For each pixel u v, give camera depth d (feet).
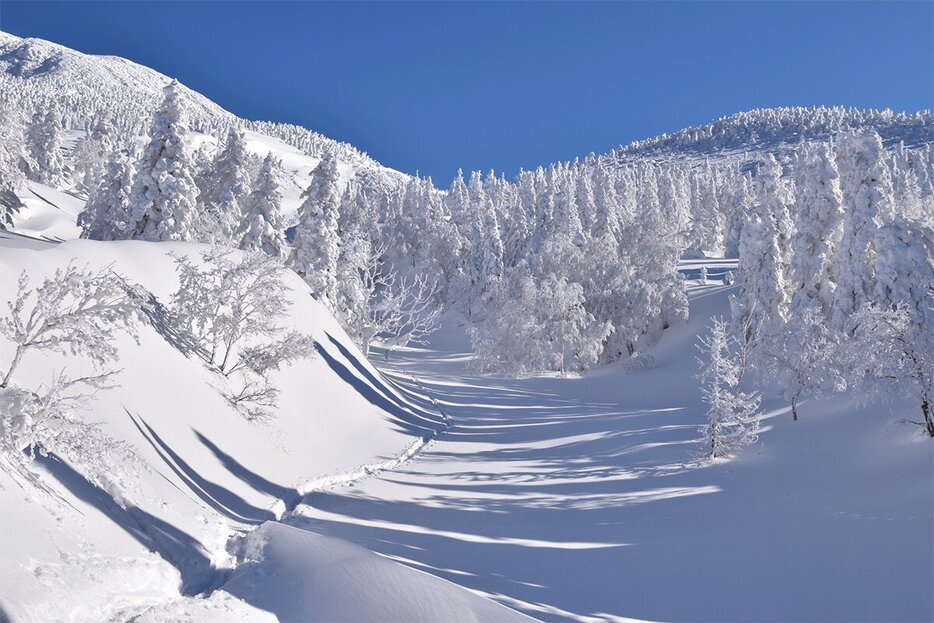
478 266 265.13
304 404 74.13
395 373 162.50
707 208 405.18
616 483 70.23
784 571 40.70
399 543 44.78
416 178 440.04
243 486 48.47
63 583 22.06
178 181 120.98
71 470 30.68
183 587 28.86
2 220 105.50
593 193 353.72
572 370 188.75
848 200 135.03
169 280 67.51
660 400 141.18
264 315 65.41
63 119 629.92
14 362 28.63
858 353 71.10
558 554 46.09
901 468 59.82
